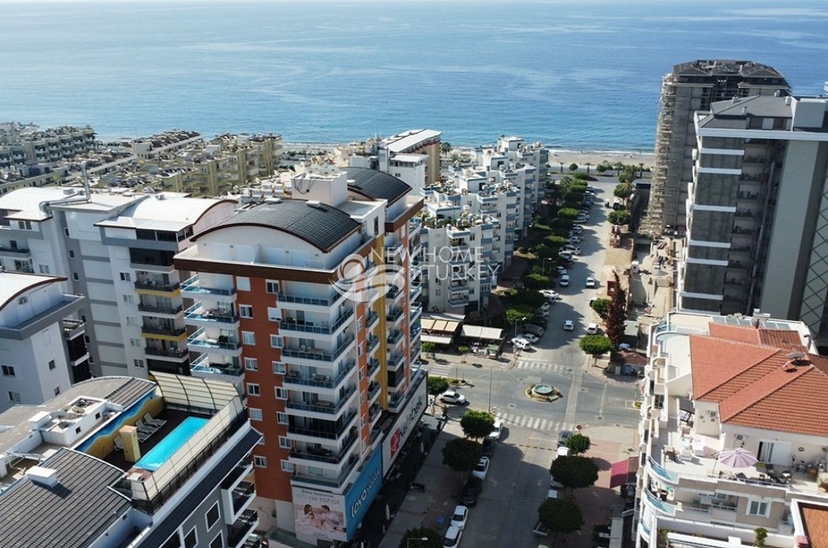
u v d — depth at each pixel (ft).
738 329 240.12
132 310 344.28
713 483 186.91
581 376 422.41
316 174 308.60
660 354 256.32
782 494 181.88
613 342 438.81
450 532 285.23
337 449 269.44
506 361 442.50
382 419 319.88
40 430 176.65
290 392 268.62
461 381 416.46
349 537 279.08
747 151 373.20
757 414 193.06
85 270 345.92
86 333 356.38
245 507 199.00
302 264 257.55
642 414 272.92
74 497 152.76
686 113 611.06
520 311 481.05
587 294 552.82
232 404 191.11
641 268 598.75
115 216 338.75
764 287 378.32
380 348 312.29
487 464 332.60
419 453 345.92
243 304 265.13
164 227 324.19
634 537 257.55
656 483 199.41
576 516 273.95
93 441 177.99
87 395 193.06
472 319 497.46
